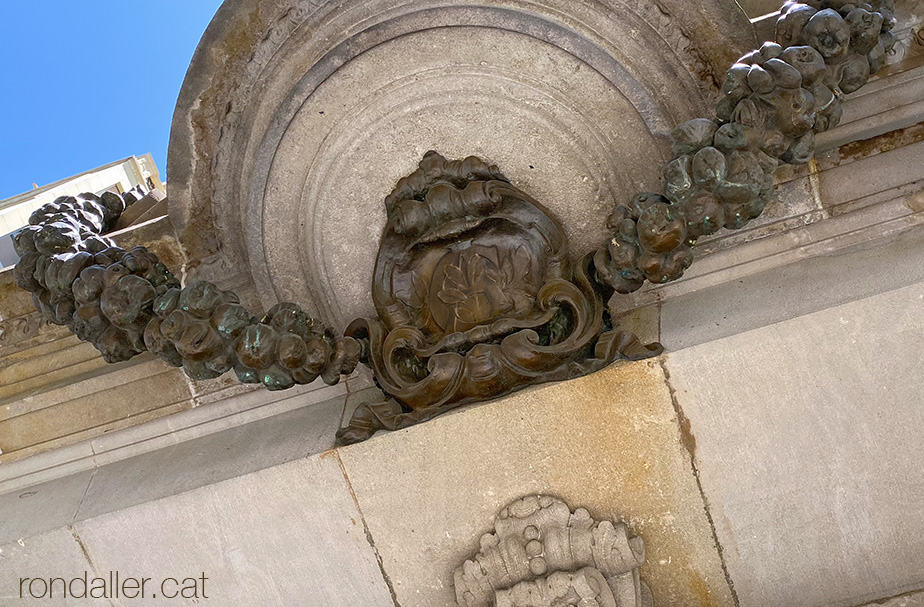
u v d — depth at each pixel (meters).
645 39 2.82
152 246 3.40
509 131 2.96
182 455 3.29
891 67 2.97
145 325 2.85
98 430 3.49
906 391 2.59
